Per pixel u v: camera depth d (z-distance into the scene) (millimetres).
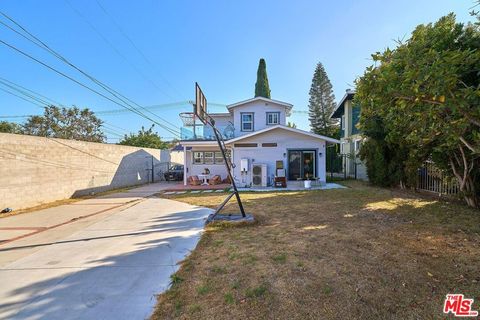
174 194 11984
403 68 3344
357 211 6633
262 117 16844
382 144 11305
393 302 2482
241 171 13664
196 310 2494
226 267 3463
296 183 13258
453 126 3422
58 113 25391
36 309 2656
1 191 8438
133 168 18016
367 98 3689
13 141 8938
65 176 11508
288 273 3176
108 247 4594
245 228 5453
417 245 4004
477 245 3934
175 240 4836
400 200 8047
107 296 2869
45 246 4820
